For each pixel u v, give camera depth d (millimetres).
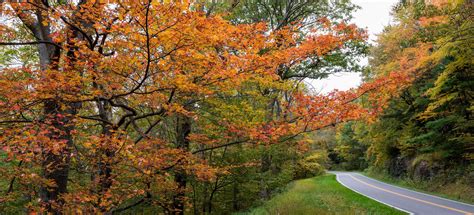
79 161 5555
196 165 6285
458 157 18203
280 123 6246
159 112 5598
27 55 7340
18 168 5191
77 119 4961
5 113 4145
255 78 5961
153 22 3684
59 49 5418
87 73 4871
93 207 4715
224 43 4684
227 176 11984
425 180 20500
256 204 13492
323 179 28672
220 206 13688
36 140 3852
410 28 15695
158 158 5543
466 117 15789
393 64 16609
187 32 3859
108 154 5117
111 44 4242
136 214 10453
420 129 20734
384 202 13406
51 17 4293
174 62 4504
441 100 14648
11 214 7773
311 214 10297
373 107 6129
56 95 4297
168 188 7246
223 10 8266
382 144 25891
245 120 7496
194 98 6629
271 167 15062
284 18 13445
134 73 4875
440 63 16828
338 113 5664
